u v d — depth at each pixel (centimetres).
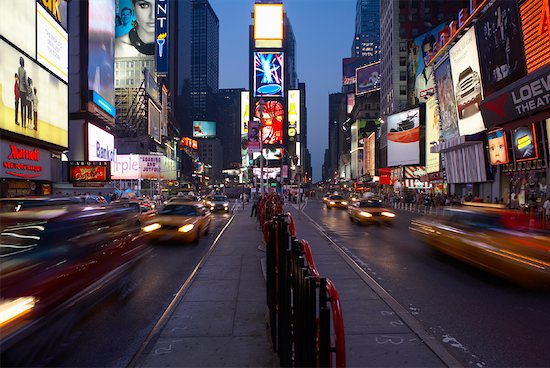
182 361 489
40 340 589
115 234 868
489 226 1039
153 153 11175
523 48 2981
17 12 3441
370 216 2422
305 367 318
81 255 698
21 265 575
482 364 508
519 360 520
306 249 392
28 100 3612
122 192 5512
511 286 920
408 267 1144
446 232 1179
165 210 1759
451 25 4800
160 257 1345
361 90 13700
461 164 4712
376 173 10238
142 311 745
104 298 817
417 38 8081
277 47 14838
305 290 319
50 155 4231
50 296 591
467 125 4350
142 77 13888
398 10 8875
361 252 1414
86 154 6069
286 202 6781
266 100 14800
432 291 877
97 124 6781
